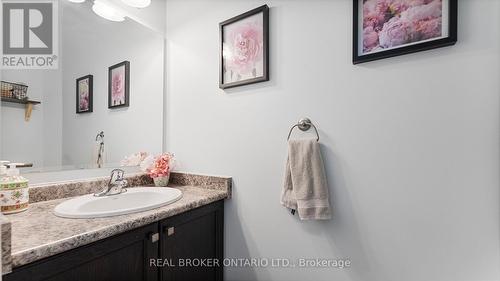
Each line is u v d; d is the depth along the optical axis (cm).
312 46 117
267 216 130
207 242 132
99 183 131
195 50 157
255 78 131
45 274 69
